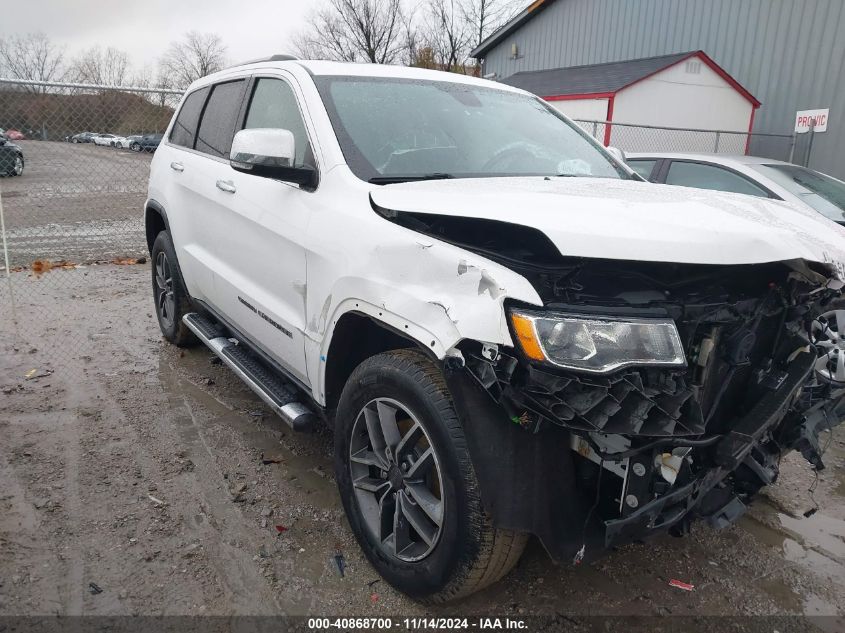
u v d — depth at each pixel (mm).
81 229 10539
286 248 3002
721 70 14875
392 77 3412
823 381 2469
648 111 14562
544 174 3123
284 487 3299
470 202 2207
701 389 2090
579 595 2623
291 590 2574
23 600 2443
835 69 14000
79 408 4094
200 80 4824
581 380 1829
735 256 1944
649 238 1934
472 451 2057
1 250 8883
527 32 22125
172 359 4992
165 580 2592
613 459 1976
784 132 15070
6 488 3172
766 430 2230
